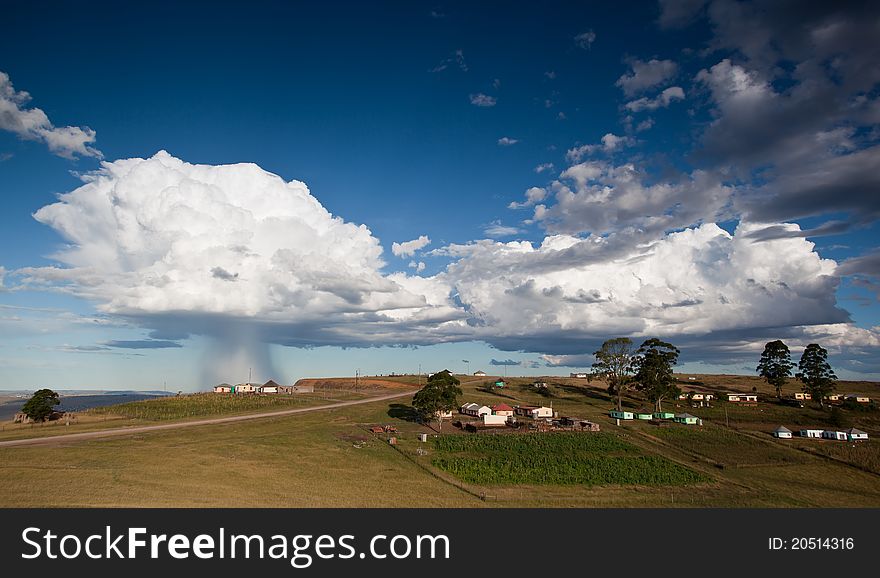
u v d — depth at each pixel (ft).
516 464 262.47
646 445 320.09
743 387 631.56
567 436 329.93
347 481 213.05
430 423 379.55
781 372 513.45
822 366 479.00
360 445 289.94
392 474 231.91
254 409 446.60
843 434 340.80
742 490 235.20
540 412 419.54
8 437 282.77
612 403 508.12
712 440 333.42
